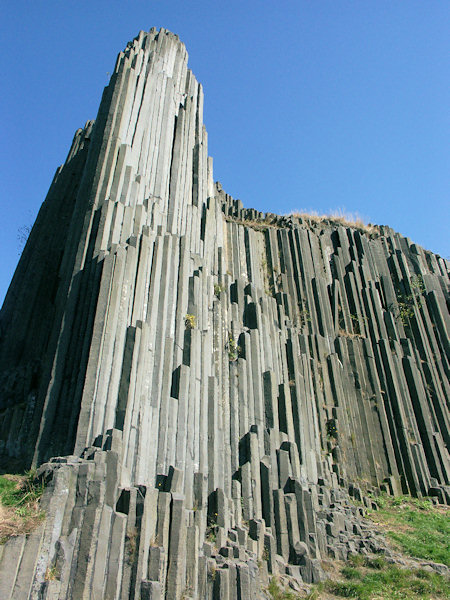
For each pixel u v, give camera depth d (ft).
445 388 88.02
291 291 86.79
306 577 43.55
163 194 65.62
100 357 41.78
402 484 72.69
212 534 41.14
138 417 42.29
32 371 56.29
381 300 96.22
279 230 95.35
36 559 25.96
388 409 79.25
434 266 107.65
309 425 64.34
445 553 49.62
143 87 68.54
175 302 54.80
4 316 65.98
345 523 54.03
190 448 45.96
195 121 85.30
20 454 45.50
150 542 32.78
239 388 56.49
